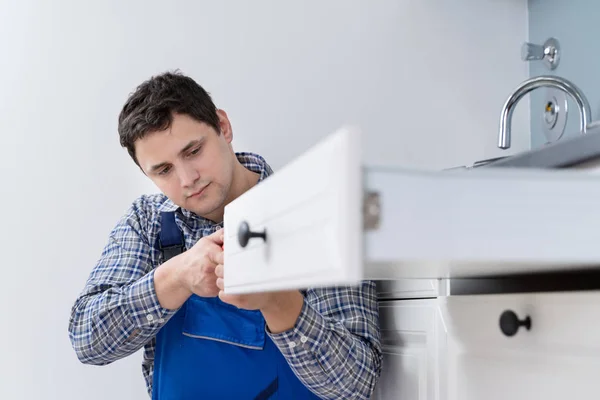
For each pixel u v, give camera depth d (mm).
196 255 1064
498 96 1954
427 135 1897
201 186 1223
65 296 1677
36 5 1720
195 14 1786
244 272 642
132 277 1359
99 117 1729
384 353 1385
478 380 899
